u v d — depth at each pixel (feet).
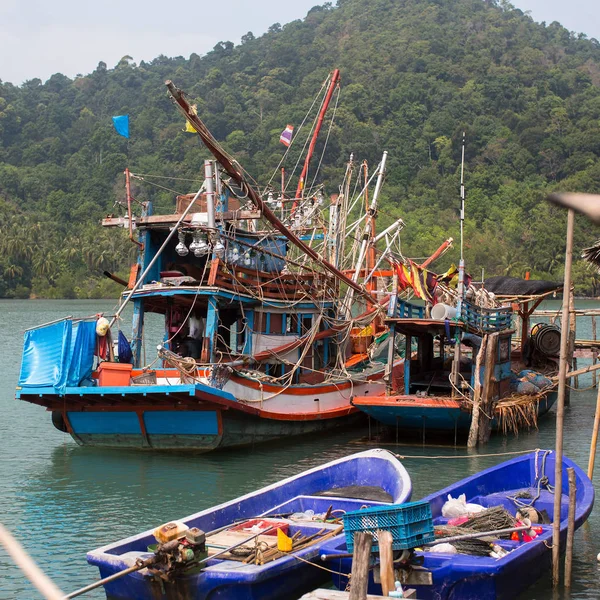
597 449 71.36
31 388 66.49
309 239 91.71
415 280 81.00
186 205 77.46
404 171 464.65
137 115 637.30
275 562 34.94
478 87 563.89
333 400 77.82
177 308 75.72
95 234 453.17
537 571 38.40
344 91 546.67
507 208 419.74
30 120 655.35
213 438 65.51
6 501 54.13
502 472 50.06
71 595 31.71
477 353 74.28
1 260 447.83
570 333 94.38
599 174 427.33
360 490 48.37
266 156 483.10
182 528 34.99
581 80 609.83
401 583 34.09
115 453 68.23
